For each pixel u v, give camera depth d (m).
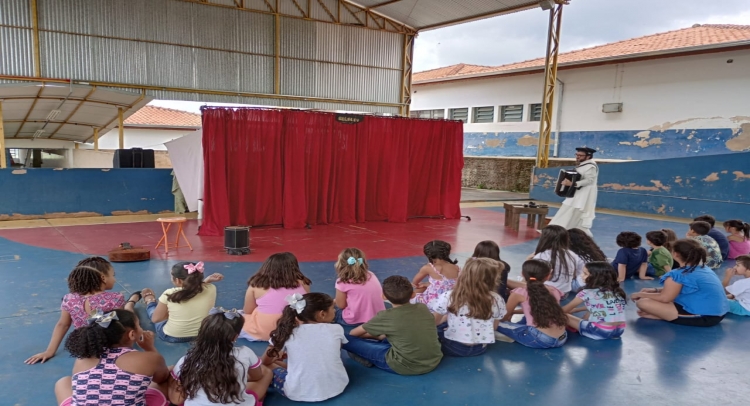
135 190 8.64
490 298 3.22
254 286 3.40
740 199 9.80
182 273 3.35
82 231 7.27
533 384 2.93
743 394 2.89
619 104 13.94
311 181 8.48
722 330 3.91
